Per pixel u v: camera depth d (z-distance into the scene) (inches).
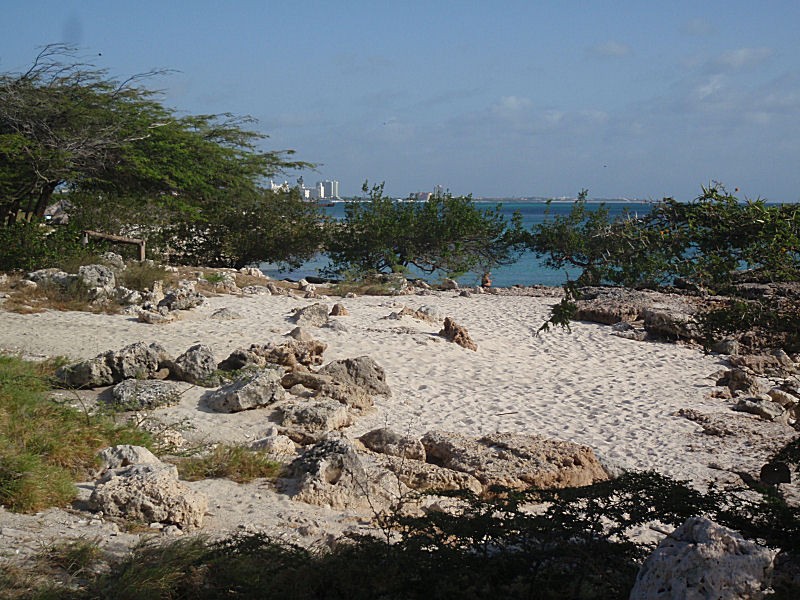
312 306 756.0
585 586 211.5
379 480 351.6
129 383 483.2
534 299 1024.2
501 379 611.2
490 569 224.2
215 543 247.3
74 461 340.2
